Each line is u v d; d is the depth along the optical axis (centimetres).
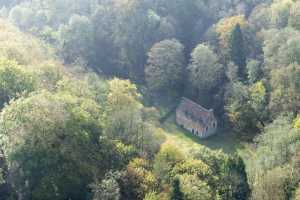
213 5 13850
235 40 11750
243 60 11844
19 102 5962
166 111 11725
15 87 7044
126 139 7206
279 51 10562
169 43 12119
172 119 11519
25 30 12138
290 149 7444
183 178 5994
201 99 11769
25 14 12400
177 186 5856
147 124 7688
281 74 10156
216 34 12644
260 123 10450
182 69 12288
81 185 5838
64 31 12081
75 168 5844
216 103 11494
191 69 11869
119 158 6538
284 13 12012
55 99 6184
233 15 13500
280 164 7306
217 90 11669
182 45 12731
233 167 6819
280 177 6700
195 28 13338
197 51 11681
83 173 5903
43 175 5666
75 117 6269
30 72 7469
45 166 5669
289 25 11694
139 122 7500
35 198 5622
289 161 7338
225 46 12062
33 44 9656
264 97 10606
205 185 6050
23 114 5778
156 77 12000
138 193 5981
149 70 12106
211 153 7200
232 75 11319
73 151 5891
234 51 11775
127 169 6241
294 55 10250
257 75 11169
